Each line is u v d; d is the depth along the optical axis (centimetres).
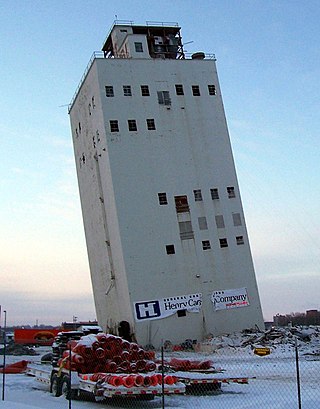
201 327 4988
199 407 1714
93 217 5919
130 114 5488
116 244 5206
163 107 5597
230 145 5656
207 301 5078
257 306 5203
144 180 5288
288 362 3098
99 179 5634
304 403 1659
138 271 4997
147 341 4809
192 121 5631
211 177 5484
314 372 2528
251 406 1667
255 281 5275
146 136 5438
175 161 5438
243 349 4075
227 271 5216
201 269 5153
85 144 6075
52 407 1803
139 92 5594
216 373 2238
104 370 2033
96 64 5566
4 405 1758
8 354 5750
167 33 6481
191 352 4419
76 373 2017
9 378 3014
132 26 6378
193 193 5378
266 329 5138
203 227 5288
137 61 5697
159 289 4994
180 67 5822
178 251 5150
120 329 4912
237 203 5472
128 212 5147
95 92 5625
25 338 7875
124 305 5075
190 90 5753
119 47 6262
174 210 5269
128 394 1738
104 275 5659
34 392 2309
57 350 2969
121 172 5253
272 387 2073
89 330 3794
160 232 5166
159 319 4897
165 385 1773
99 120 5522
